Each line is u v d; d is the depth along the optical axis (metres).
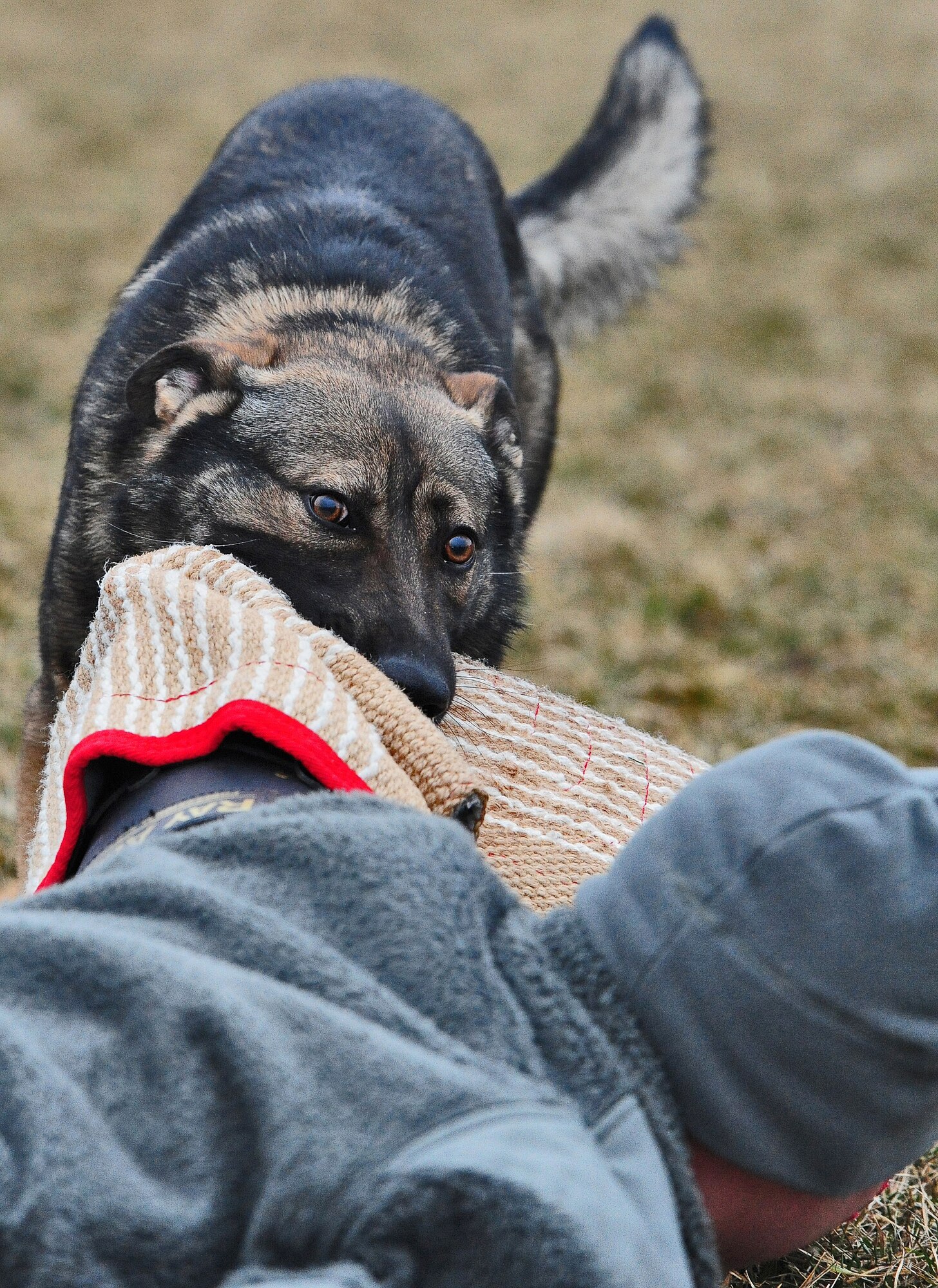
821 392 7.32
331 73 14.52
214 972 0.93
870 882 1.00
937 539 5.44
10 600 4.29
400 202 3.27
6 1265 0.82
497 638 2.94
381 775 1.26
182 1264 0.84
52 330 7.30
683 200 4.97
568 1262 0.84
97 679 1.40
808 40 17.08
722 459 6.29
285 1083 0.88
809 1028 1.00
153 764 1.28
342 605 2.36
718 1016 1.00
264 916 0.98
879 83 15.14
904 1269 1.94
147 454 2.64
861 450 6.48
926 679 4.20
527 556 4.21
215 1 17.69
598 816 1.60
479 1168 0.85
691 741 3.73
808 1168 1.05
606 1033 1.00
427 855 1.03
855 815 1.02
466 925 1.01
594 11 18.31
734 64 15.97
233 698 1.27
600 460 6.21
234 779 1.28
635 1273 0.88
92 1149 0.85
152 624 1.41
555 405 4.21
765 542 5.37
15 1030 0.90
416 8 17.98
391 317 2.85
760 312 8.73
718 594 4.82
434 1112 0.88
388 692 1.36
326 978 0.95
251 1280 0.84
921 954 1.01
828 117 13.89
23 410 6.23
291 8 17.55
